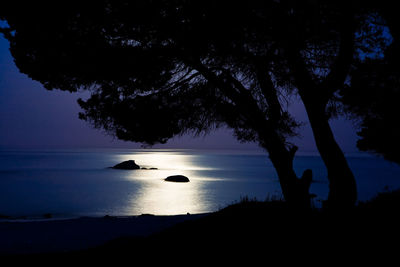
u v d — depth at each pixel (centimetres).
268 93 782
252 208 889
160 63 735
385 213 710
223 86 739
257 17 641
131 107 798
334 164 669
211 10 618
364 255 516
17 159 16412
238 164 14888
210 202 3016
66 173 7369
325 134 673
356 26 666
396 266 465
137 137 834
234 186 4731
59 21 666
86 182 5275
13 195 3650
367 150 1095
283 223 711
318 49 757
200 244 711
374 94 847
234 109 808
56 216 2269
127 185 4825
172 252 696
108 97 806
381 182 5609
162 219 1600
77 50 704
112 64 716
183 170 9325
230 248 655
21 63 746
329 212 669
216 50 686
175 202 3044
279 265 536
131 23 678
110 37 725
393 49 715
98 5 650
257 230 709
